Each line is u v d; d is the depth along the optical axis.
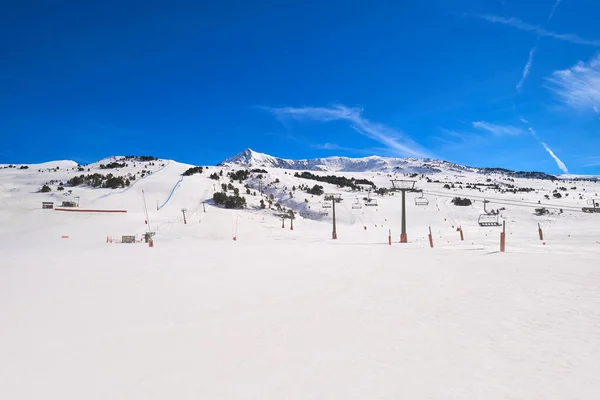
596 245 20.53
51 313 8.00
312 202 135.38
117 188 121.44
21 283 12.18
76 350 5.70
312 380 4.46
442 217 114.69
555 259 14.22
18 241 49.16
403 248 23.78
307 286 10.65
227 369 4.88
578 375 4.35
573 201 144.88
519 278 10.48
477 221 108.94
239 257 20.84
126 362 5.19
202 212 94.50
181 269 15.64
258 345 5.79
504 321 6.50
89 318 7.56
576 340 5.45
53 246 39.31
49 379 4.65
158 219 82.50
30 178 140.75
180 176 145.25
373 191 161.62
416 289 9.62
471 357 5.00
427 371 4.61
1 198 100.38
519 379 4.30
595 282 9.46
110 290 10.71
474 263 14.18
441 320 6.74
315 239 47.03
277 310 7.96
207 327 6.83
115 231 64.62
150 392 4.24
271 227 86.44
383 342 5.72
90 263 18.89
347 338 5.97
